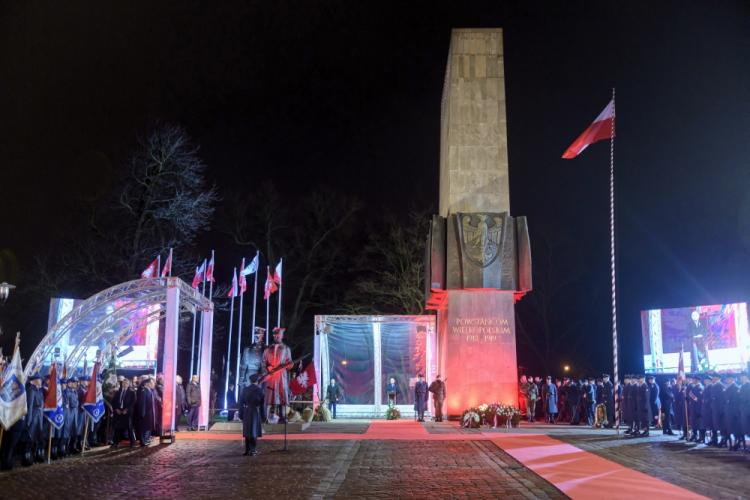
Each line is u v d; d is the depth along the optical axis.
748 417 19.16
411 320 37.09
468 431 25.69
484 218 31.97
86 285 39.97
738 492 12.66
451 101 33.25
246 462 16.98
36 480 14.21
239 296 52.62
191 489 13.12
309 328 53.59
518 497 12.30
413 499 12.13
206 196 41.28
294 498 12.18
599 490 12.79
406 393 37.56
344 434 24.22
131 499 12.12
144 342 34.88
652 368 40.03
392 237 50.84
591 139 27.17
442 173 37.25
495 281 31.44
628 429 25.20
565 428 28.05
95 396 19.33
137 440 22.19
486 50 33.78
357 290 51.91
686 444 21.31
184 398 27.55
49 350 22.16
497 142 32.91
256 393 18.66
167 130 39.69
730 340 36.25
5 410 15.37
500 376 31.12
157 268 29.11
